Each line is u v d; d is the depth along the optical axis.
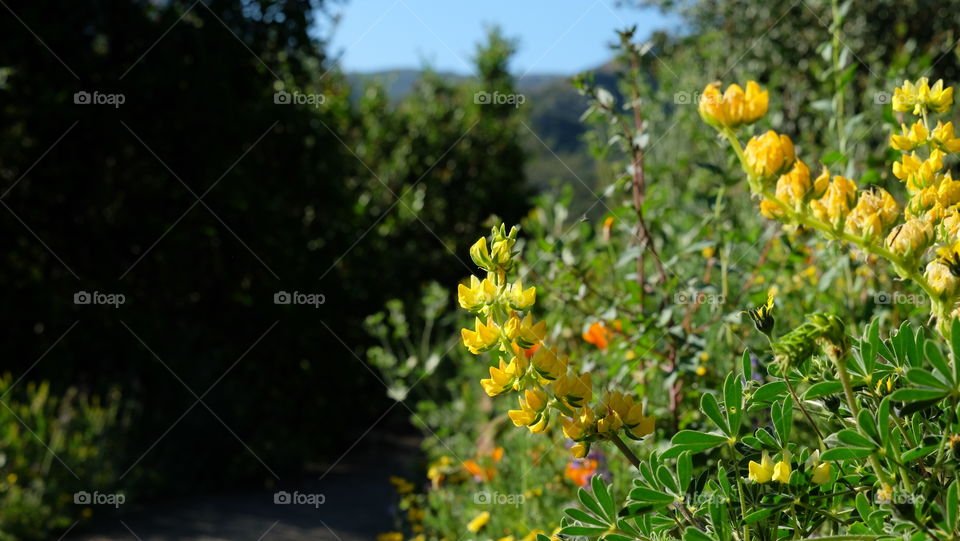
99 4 6.39
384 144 12.35
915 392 1.00
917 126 1.36
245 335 7.29
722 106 1.05
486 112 12.66
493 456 4.04
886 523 1.12
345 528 5.20
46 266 6.48
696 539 1.13
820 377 1.24
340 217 8.02
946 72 6.08
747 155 1.06
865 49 6.45
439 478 4.26
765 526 1.20
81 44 6.42
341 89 11.54
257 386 7.29
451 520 4.03
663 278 2.67
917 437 1.15
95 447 5.77
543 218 3.79
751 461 1.18
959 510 1.00
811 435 2.04
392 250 10.54
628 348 2.74
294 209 7.61
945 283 1.10
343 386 7.93
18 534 4.90
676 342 2.52
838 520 1.17
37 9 6.14
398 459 7.66
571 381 1.20
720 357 2.85
